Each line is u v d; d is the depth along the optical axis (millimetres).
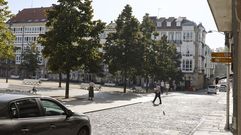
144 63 52844
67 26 33250
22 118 7504
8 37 27422
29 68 92188
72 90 48156
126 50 50656
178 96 54875
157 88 34656
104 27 34562
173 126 17312
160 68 65000
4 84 47375
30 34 117312
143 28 58125
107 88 68500
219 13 14141
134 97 43375
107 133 13867
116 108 27078
